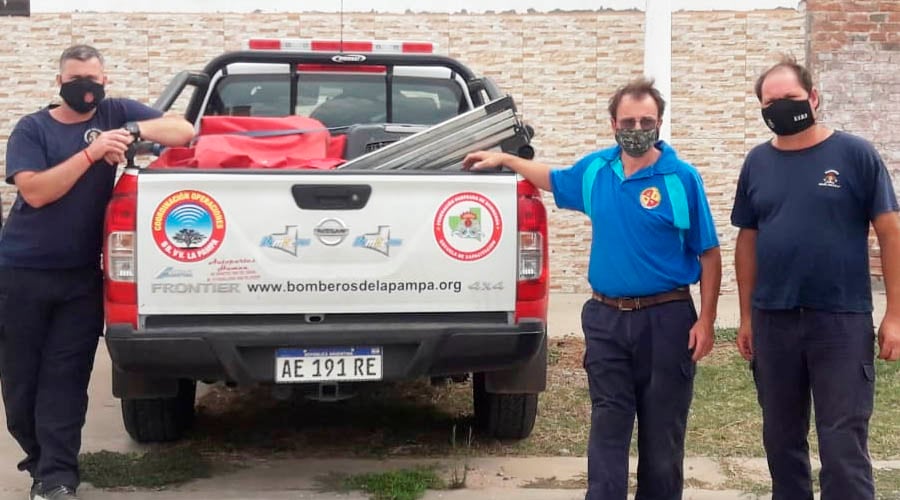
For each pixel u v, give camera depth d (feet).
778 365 13.79
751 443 19.74
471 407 22.50
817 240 13.20
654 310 14.02
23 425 16.26
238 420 21.65
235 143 18.07
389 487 16.87
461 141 16.79
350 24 34.40
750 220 14.32
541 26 34.50
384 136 19.75
